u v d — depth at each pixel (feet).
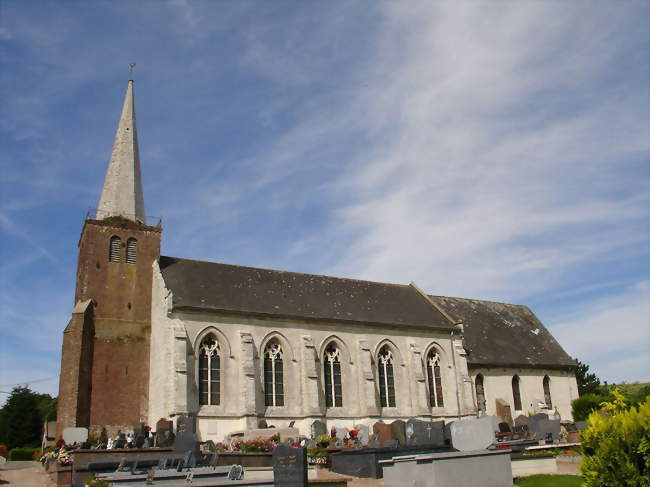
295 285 197.47
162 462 101.35
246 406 158.30
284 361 173.78
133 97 211.41
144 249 181.88
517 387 219.00
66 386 159.43
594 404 209.56
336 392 180.24
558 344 244.83
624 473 54.75
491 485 82.07
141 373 168.76
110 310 171.32
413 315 207.82
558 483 82.79
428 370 200.13
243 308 171.53
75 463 107.86
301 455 78.07
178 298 165.27
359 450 108.06
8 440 305.53
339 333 185.68
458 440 100.99
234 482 80.69
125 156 198.18
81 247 181.06
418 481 81.66
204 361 162.09
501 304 257.14
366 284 218.59
